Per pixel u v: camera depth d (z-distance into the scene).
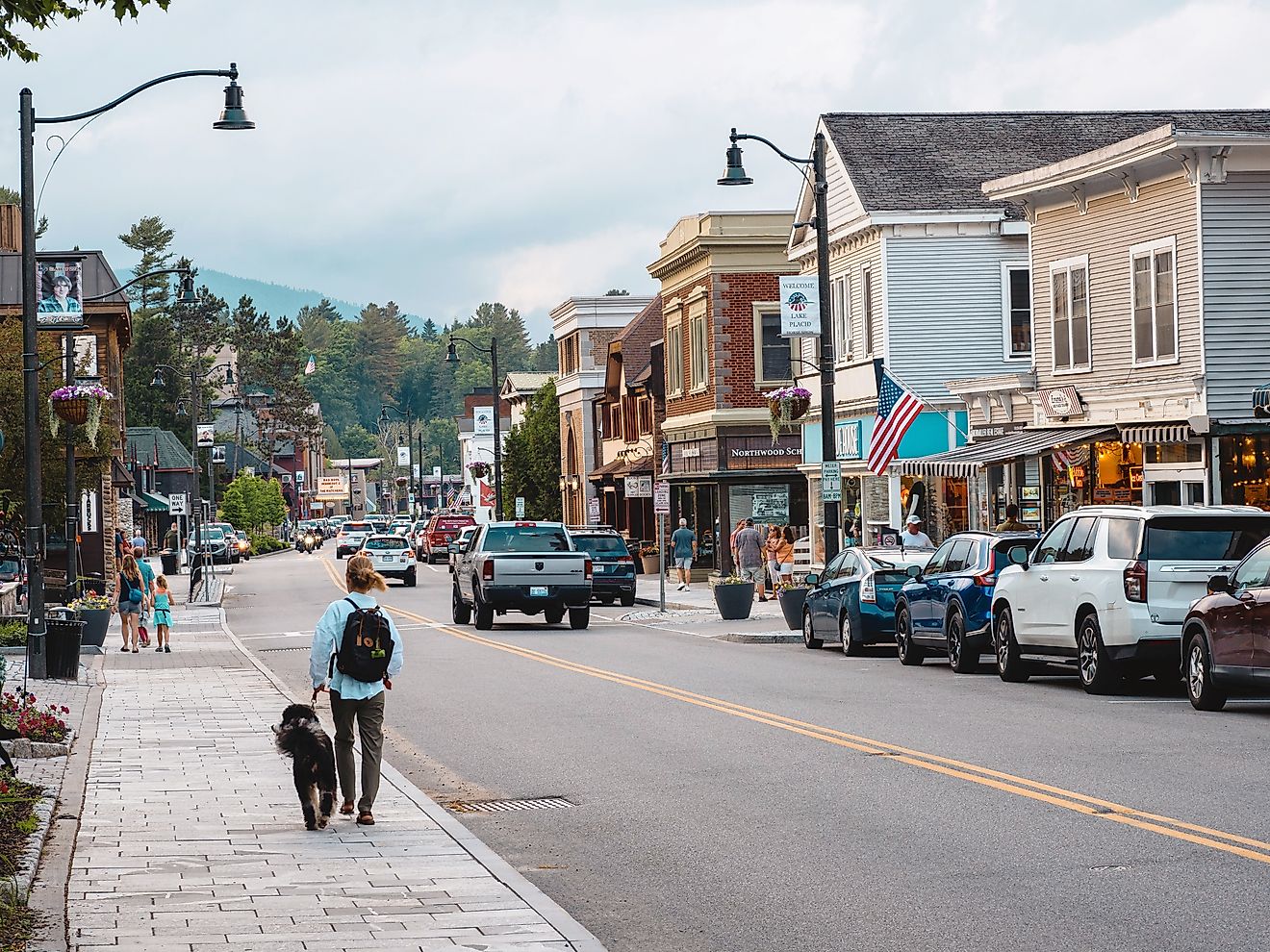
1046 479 36.59
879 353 43.69
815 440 50.38
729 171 33.62
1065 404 35.09
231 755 16.95
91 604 34.38
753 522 56.31
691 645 31.64
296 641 37.47
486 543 38.53
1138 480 32.97
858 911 9.38
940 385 43.22
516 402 124.38
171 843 11.76
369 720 12.75
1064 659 22.30
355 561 12.95
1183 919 8.80
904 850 11.04
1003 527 28.83
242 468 138.62
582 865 11.16
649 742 17.16
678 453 61.75
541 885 10.55
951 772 14.23
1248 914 8.84
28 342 26.48
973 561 24.84
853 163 44.91
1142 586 20.05
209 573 69.19
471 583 38.47
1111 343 33.88
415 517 165.75
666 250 62.06
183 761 16.48
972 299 43.34
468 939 8.72
